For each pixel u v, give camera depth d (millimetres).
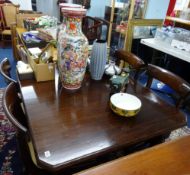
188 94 1097
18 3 4680
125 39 2988
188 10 2729
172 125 910
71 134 784
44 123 837
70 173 910
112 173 458
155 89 2717
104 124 864
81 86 1184
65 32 1003
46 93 1073
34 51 1442
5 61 1228
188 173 484
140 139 810
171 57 2971
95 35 3461
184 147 561
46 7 5227
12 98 947
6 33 3934
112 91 1133
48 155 673
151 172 473
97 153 714
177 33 2477
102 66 1216
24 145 807
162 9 3137
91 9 4723
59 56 1041
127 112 899
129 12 2904
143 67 1449
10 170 1384
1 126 1796
